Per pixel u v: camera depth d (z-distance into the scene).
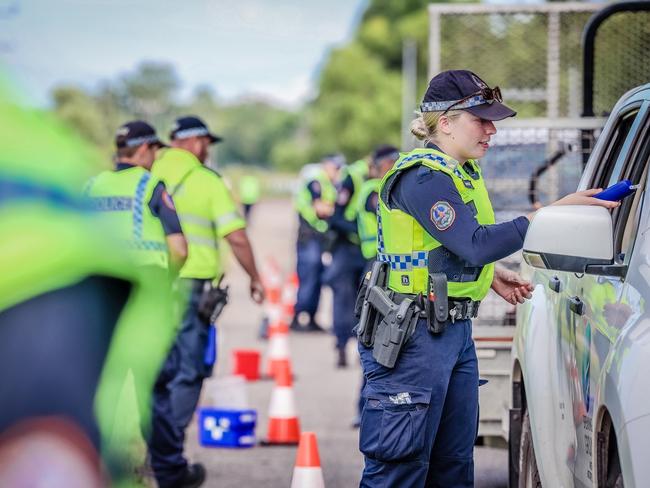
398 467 11.84
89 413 5.39
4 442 5.20
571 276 11.75
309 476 15.80
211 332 18.84
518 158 20.00
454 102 11.72
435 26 23.25
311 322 42.03
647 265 9.50
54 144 5.42
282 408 22.69
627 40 23.98
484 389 17.53
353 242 30.86
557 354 12.05
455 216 11.43
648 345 8.86
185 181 19.27
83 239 5.55
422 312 11.73
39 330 5.39
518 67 26.84
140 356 6.50
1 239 5.38
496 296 17.83
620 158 11.82
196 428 24.39
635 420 8.59
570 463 11.25
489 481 18.33
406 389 11.73
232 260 72.94
